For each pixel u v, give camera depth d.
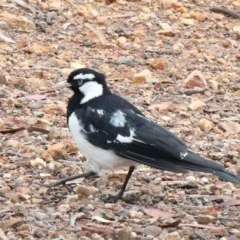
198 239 10.99
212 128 15.22
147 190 12.47
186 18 20.45
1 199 11.78
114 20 19.69
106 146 11.86
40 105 15.36
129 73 17.27
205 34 19.91
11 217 11.12
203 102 16.39
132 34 19.12
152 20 20.02
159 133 11.80
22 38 18.11
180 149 11.65
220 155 13.95
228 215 11.79
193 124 15.34
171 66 17.97
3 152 13.38
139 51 18.47
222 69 18.16
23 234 10.68
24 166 12.98
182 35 19.64
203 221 11.45
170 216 11.59
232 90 17.19
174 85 17.06
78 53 17.89
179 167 11.62
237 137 14.99
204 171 11.52
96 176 12.91
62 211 11.52
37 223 11.03
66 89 16.12
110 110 11.95
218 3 21.66
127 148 11.79
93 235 10.81
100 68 17.30
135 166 12.30
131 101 16.03
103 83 12.22
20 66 16.86
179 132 14.89
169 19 20.27
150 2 20.86
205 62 18.42
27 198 11.92
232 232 11.21
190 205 12.10
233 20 20.94
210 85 17.19
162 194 12.43
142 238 10.84
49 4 19.72
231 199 12.24
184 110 15.92
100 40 18.55
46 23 18.91
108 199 12.11
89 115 11.93
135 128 11.84
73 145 13.67
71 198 11.95
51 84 16.25
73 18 19.36
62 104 15.43
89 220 11.29
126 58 17.86
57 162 13.23
